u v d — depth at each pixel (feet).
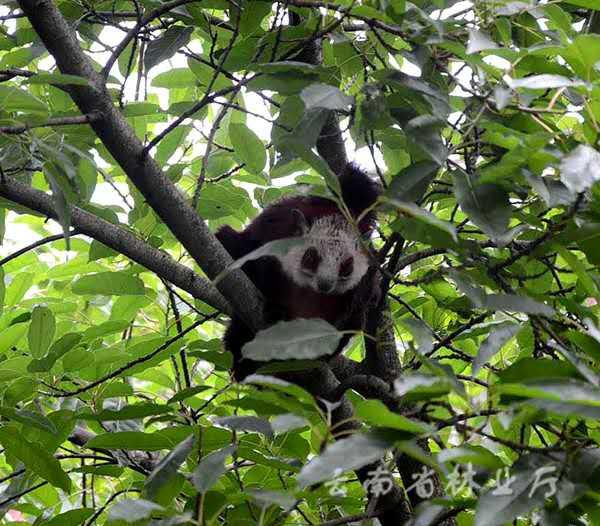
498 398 9.73
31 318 16.20
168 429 13.00
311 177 19.44
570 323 11.78
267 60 16.14
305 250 17.79
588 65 10.94
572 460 9.59
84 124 15.16
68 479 14.78
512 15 14.05
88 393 16.90
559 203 11.28
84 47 19.97
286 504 9.59
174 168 18.03
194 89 20.42
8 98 13.65
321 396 16.30
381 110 12.63
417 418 10.77
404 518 15.05
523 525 13.61
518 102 12.14
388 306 17.46
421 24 13.65
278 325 10.24
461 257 11.66
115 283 17.92
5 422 16.38
